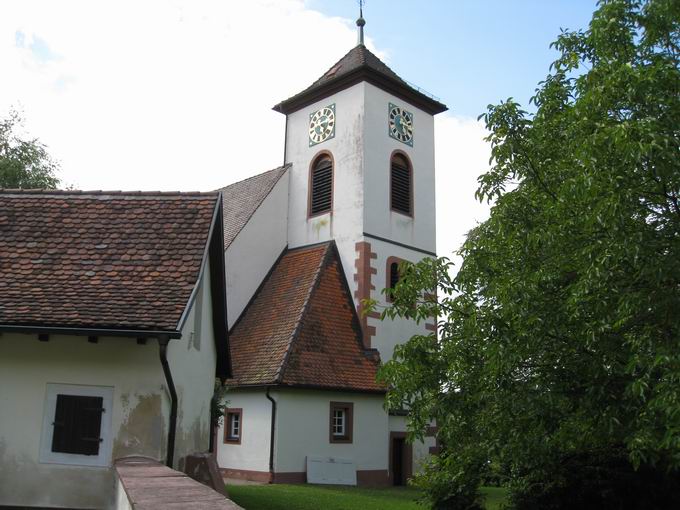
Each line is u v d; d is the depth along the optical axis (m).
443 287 9.90
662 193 6.98
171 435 9.95
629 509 11.32
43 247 11.12
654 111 6.89
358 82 26.42
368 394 22.27
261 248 26.38
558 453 10.28
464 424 9.16
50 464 9.65
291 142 28.84
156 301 9.89
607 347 7.66
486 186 9.77
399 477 23.02
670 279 6.89
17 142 30.05
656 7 7.98
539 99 9.55
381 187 26.00
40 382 9.87
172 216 11.89
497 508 14.25
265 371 20.67
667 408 6.23
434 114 29.34
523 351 7.87
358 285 24.33
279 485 18.84
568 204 7.78
